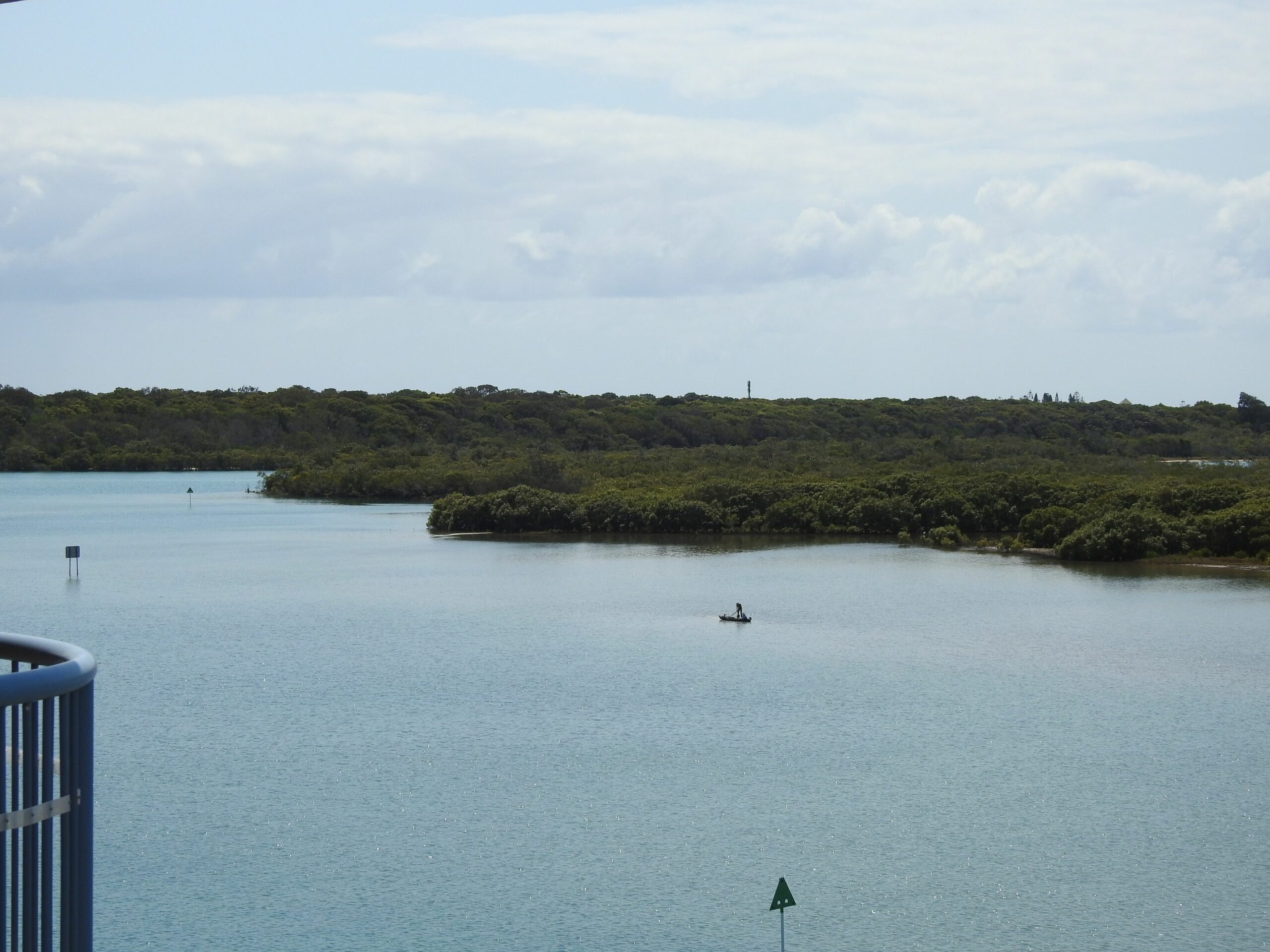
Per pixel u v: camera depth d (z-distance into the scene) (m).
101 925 36.94
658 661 72.88
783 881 31.53
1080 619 85.31
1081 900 38.47
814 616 87.50
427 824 45.19
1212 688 65.06
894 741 55.56
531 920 37.25
